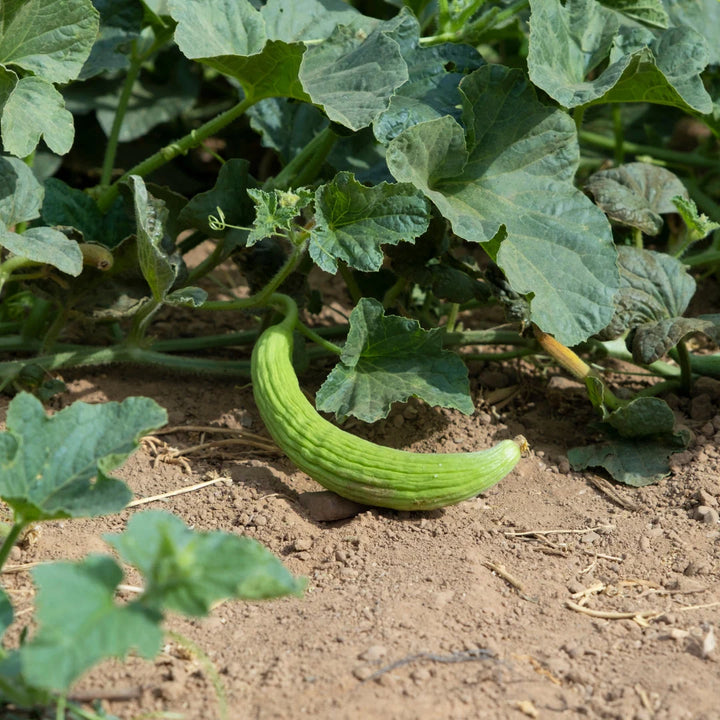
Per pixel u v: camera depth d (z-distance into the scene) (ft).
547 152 14.32
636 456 14.08
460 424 15.06
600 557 12.15
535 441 14.89
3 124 12.17
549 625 10.65
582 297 13.41
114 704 8.96
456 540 12.33
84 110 20.56
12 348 15.83
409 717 8.85
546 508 13.25
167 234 14.75
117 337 16.58
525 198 14.06
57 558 11.36
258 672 9.50
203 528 12.44
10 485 9.24
